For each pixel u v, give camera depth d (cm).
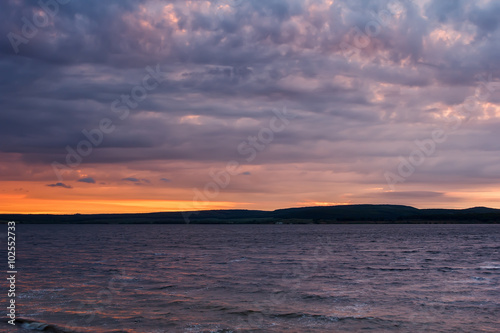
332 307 2717
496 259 6391
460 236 14812
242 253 7575
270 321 2345
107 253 7494
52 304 2719
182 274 4388
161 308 2644
